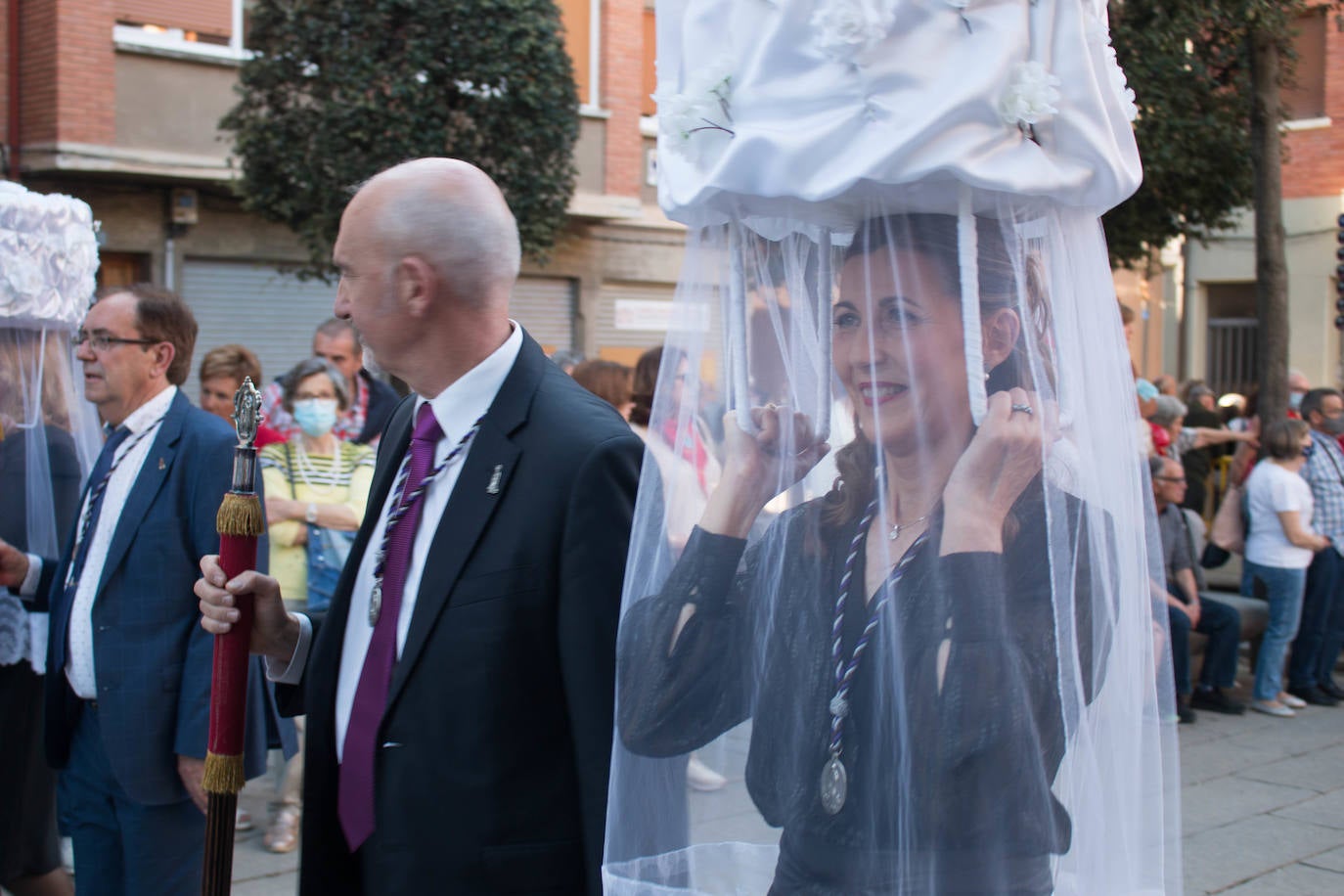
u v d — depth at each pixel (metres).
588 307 13.64
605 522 1.84
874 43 1.40
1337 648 7.20
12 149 10.34
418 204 1.91
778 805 1.57
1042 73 1.41
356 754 1.92
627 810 1.68
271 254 11.39
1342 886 4.36
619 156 13.23
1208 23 7.75
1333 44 14.52
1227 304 16.69
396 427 2.14
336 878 1.98
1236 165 8.32
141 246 10.76
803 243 1.63
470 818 1.79
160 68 10.55
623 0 13.12
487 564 1.84
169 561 2.90
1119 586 1.55
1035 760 1.43
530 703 1.82
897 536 1.54
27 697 3.43
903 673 1.46
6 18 10.25
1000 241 1.50
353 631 2.02
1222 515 7.46
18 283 3.30
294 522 4.50
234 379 5.41
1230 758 6.03
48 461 3.52
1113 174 1.47
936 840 1.43
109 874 3.01
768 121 1.49
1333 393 7.58
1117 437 1.57
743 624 1.67
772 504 1.66
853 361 1.57
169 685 2.87
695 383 1.70
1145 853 1.55
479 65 8.84
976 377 1.49
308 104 8.97
